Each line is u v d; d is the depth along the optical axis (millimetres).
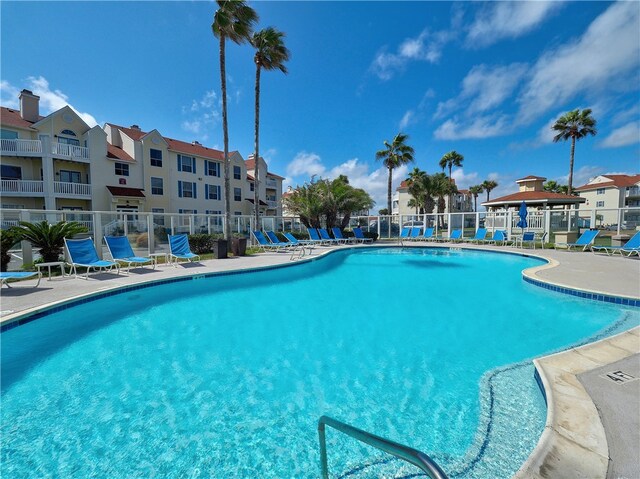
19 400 3139
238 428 2723
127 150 24828
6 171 19969
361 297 7312
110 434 2631
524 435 2516
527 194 27047
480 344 4512
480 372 3654
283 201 24141
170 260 10836
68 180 21750
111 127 25312
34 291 6383
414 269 11398
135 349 4395
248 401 3135
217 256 12258
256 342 4656
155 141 25578
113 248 8906
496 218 21422
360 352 4285
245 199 33188
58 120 21250
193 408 3016
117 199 22938
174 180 26891
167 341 4688
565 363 3018
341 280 9344
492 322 5484
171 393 3277
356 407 3023
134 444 2514
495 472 2150
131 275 8375
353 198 23266
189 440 2564
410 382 3471
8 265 8828
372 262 13195
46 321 5223
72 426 2734
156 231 12789
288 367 3859
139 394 3254
